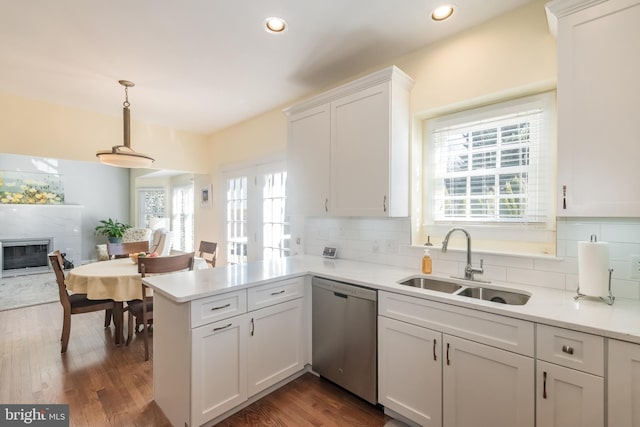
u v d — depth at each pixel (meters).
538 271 1.84
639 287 1.54
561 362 1.28
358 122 2.31
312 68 2.67
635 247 1.55
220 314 1.78
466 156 2.28
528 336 1.36
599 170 1.40
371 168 2.24
